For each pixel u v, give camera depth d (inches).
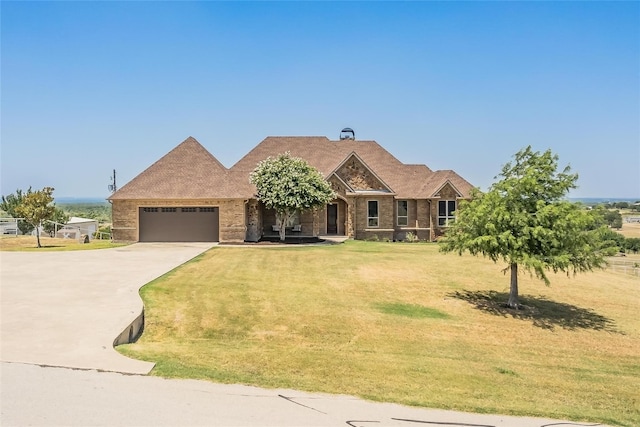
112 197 1101.7
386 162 1440.7
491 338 442.6
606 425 248.8
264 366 313.3
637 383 344.8
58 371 256.7
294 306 506.6
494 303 579.5
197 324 431.8
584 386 330.6
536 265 503.5
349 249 1012.5
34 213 1069.1
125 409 212.1
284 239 1157.7
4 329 342.0
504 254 534.0
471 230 565.3
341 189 1268.5
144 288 540.1
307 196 1076.5
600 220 523.2
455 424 225.5
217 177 1139.9
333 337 414.6
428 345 406.6
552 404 286.0
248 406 225.9
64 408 210.2
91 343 309.7
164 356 308.3
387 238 1286.9
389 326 455.2
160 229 1128.8
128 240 1114.7
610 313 561.0
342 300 545.3
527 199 543.5
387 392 273.3
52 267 690.8
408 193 1338.6
